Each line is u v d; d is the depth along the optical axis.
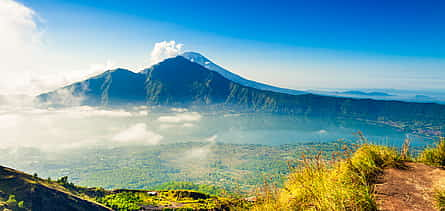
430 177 4.91
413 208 3.65
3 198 92.19
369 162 5.32
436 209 3.57
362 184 4.55
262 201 4.94
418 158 6.11
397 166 5.61
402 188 4.43
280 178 5.07
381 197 4.16
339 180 4.50
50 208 98.12
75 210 102.69
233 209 4.88
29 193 100.62
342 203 3.86
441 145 5.93
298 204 4.55
